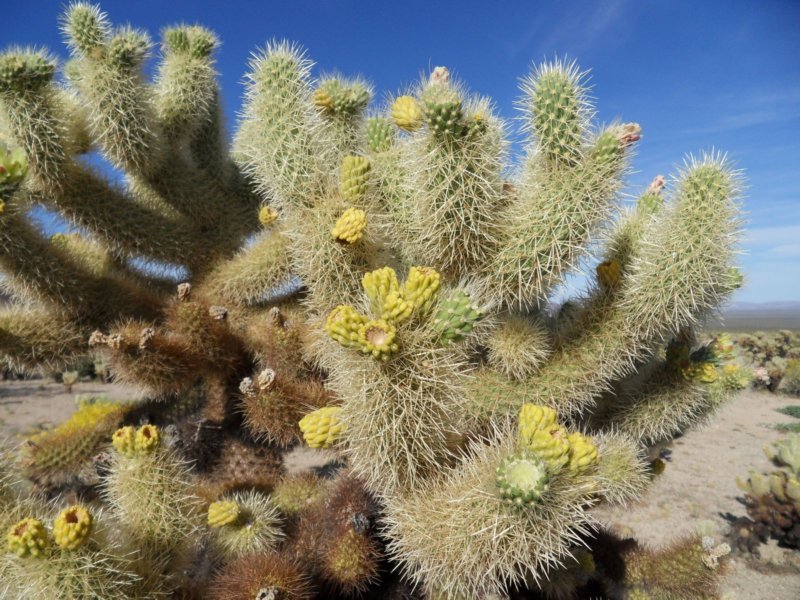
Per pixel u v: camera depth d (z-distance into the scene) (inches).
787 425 69.2
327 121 20.8
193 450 24.5
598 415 20.7
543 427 12.2
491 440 13.2
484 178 14.6
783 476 41.1
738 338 117.3
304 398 18.7
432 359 12.1
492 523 11.6
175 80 24.9
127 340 20.0
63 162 21.7
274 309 20.5
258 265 24.2
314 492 22.9
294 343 20.2
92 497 25.0
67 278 22.4
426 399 12.2
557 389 16.9
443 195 14.6
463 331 12.1
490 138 15.1
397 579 18.5
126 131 22.3
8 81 19.4
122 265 28.0
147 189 26.1
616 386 20.7
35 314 23.6
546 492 11.6
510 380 17.0
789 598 31.8
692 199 15.5
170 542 14.6
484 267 16.0
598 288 17.3
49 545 11.5
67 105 23.0
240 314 25.1
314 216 16.9
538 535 11.7
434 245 15.8
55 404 72.8
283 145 17.4
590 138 15.4
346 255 16.1
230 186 28.6
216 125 27.9
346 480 19.6
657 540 38.3
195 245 26.5
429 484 13.4
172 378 21.4
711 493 47.8
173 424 27.0
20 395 78.0
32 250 21.1
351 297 16.8
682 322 17.0
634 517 42.4
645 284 16.0
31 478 23.8
